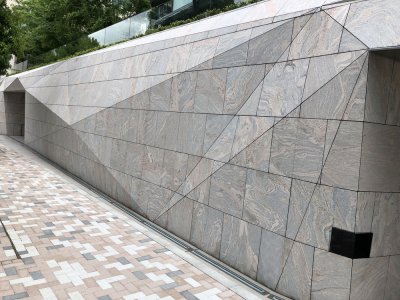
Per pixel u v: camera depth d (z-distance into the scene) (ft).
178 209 23.26
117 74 32.89
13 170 39.83
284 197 16.42
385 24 13.41
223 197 19.72
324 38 15.48
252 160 18.20
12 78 69.26
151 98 27.22
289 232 16.07
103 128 34.01
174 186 23.80
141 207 27.35
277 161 16.89
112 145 32.19
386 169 14.78
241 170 18.78
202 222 21.07
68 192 32.24
